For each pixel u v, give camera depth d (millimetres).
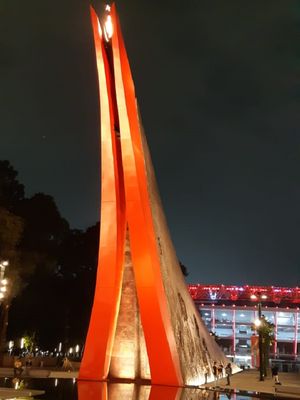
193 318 34938
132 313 27125
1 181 48500
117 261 26078
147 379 26266
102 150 26656
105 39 27547
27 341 61938
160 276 25672
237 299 190500
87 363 25562
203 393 23344
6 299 47000
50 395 19016
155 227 28422
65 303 61906
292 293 183625
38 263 53375
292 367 103562
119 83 25656
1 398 17578
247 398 22812
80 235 64062
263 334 43625
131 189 25344
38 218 53312
